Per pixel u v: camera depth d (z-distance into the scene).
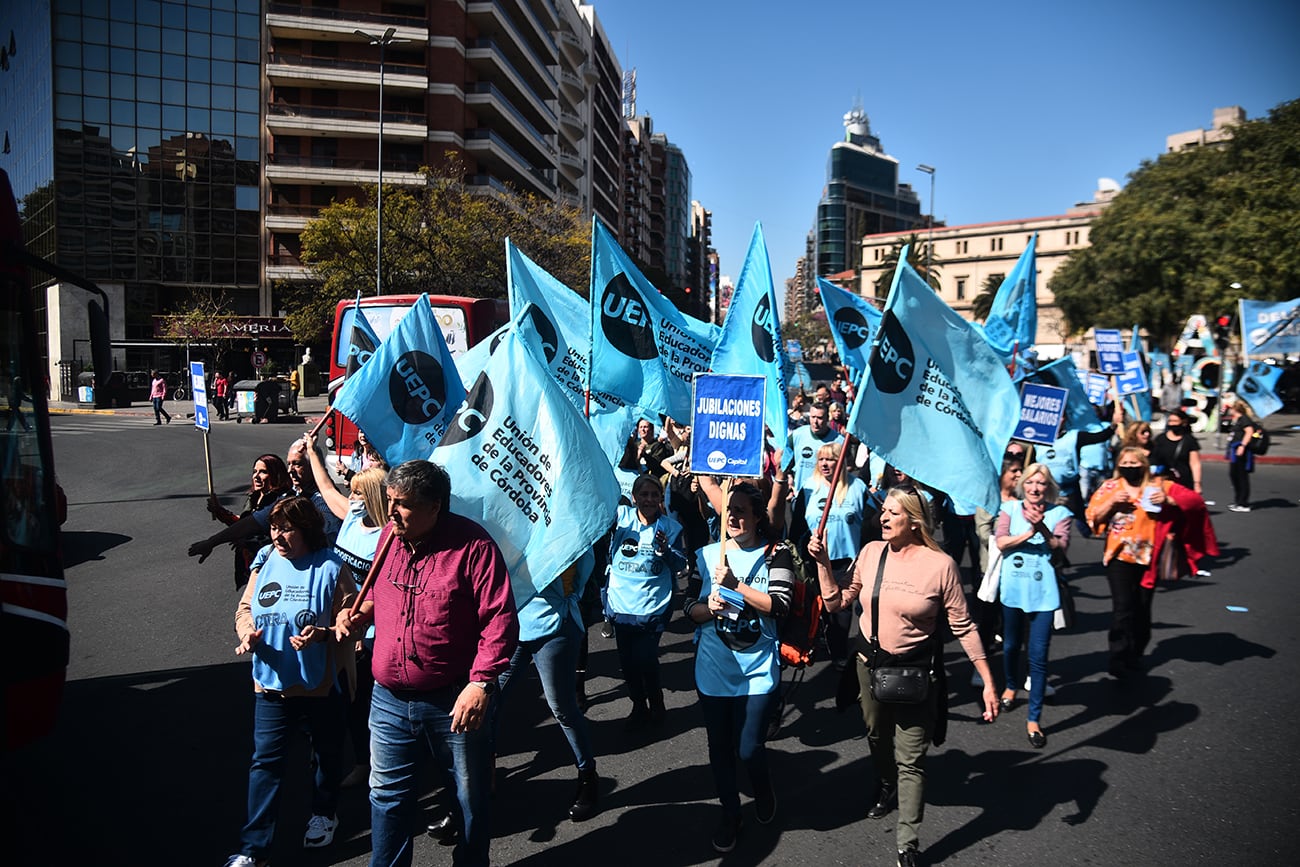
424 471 3.42
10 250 4.60
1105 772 5.02
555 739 5.55
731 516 4.29
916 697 3.98
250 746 5.28
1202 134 85.56
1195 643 7.50
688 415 7.46
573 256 39.16
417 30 49.66
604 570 6.48
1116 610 6.51
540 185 62.84
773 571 4.26
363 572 4.46
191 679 6.43
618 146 98.25
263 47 50.41
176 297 51.00
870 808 4.62
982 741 5.52
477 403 4.36
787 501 7.43
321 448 5.35
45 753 5.16
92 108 48.09
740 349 6.58
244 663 6.79
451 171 40.72
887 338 5.10
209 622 7.89
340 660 4.30
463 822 3.55
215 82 49.94
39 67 49.06
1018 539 5.68
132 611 8.25
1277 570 10.31
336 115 49.03
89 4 47.59
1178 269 37.88
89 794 4.66
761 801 4.34
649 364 7.27
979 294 91.75
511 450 4.30
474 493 4.25
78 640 7.37
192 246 50.34
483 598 3.47
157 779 4.84
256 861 3.86
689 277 161.38
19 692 4.19
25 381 4.61
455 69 51.06
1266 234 32.62
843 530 6.88
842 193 170.88
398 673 3.47
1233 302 33.38
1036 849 4.17
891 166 180.62
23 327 4.65
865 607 4.29
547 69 65.50
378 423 5.24
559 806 4.62
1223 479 19.09
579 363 7.15
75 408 39.31
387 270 36.22
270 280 50.91
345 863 4.04
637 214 113.88
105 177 48.59
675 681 6.73
